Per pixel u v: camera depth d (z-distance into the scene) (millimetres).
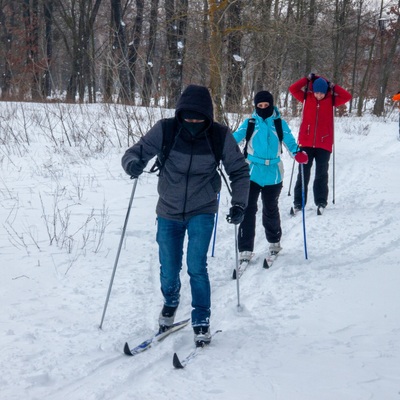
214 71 12172
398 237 6680
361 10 33219
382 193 9281
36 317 4383
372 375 3516
